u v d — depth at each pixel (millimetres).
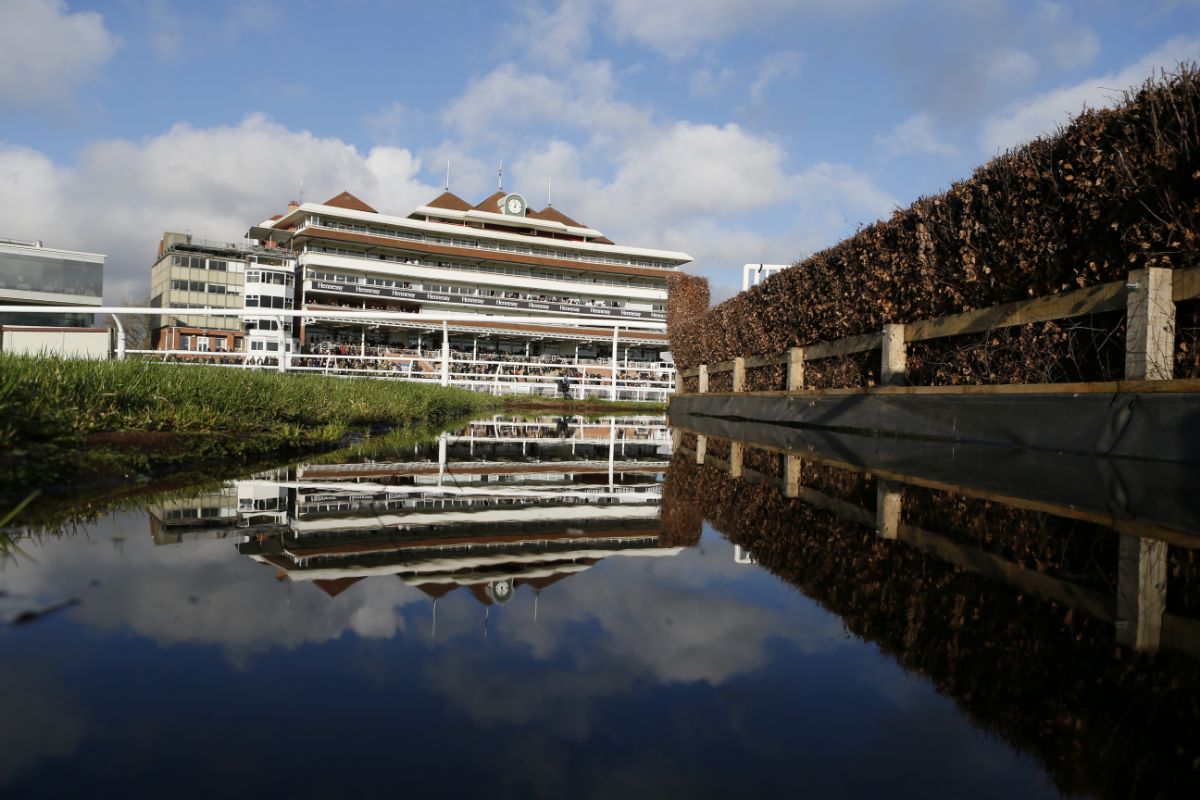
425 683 1081
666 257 66562
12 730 868
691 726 959
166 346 47156
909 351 6188
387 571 1784
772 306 9414
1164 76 3539
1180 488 3029
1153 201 3662
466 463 4988
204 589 1529
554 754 861
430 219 60812
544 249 63531
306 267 52531
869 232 6699
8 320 27531
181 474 3404
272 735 887
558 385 20031
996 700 1077
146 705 956
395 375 16125
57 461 2844
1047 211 4410
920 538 2340
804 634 1382
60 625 1254
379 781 774
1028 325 4578
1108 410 3598
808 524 2623
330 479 3660
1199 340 3379
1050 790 800
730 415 10930
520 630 1361
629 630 1384
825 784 803
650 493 3562
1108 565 1938
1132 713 1030
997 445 4535
